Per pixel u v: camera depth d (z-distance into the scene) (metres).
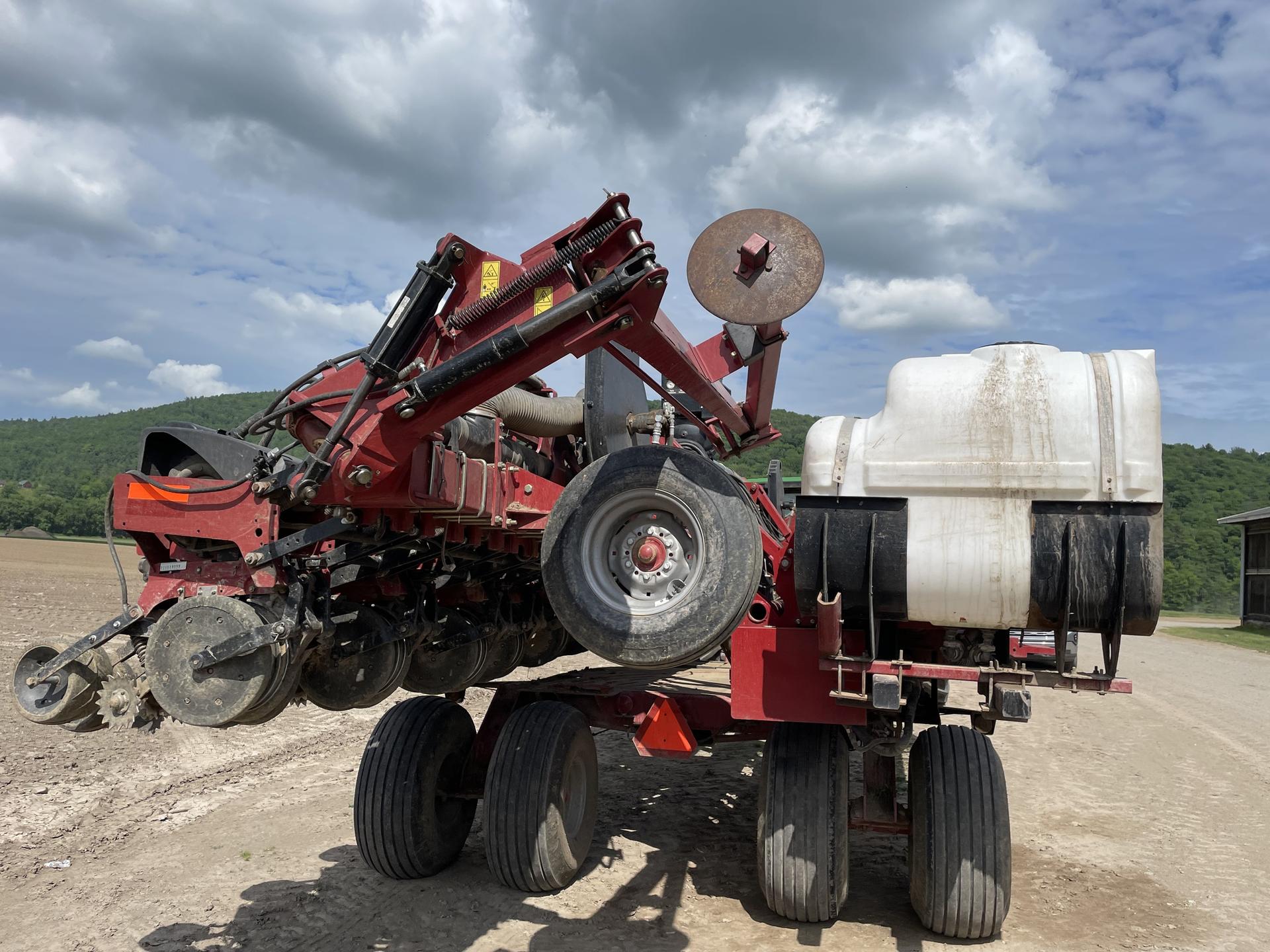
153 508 3.52
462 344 3.48
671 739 4.84
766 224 3.55
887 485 3.58
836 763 4.30
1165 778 7.84
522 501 4.59
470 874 4.97
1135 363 3.46
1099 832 6.16
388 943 4.04
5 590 21.06
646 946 4.05
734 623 3.60
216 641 3.16
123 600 3.46
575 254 3.28
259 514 3.42
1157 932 4.38
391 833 4.69
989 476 3.46
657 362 3.91
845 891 4.28
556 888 4.69
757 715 4.12
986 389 3.51
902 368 3.71
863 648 4.02
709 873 5.06
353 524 3.50
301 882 4.77
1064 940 4.24
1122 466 3.34
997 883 4.06
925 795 4.23
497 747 4.74
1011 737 9.55
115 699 3.32
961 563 3.47
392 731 4.89
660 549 3.82
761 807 4.30
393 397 3.32
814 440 3.73
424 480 3.61
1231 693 13.46
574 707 5.12
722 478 3.73
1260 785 7.67
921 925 4.36
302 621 3.42
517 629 6.05
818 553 3.67
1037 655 5.32
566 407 5.33
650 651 3.62
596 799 5.23
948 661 3.93
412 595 4.56
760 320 3.50
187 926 4.18
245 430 3.61
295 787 6.66
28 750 7.33
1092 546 3.33
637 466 3.77
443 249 3.31
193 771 7.03
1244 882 5.18
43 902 4.44
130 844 5.36
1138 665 16.88
